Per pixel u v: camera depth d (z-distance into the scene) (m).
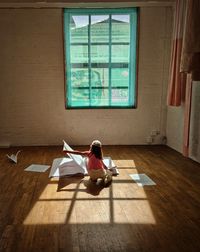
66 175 2.99
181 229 1.92
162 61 4.24
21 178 2.93
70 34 4.09
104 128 4.39
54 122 4.32
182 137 3.88
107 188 2.65
